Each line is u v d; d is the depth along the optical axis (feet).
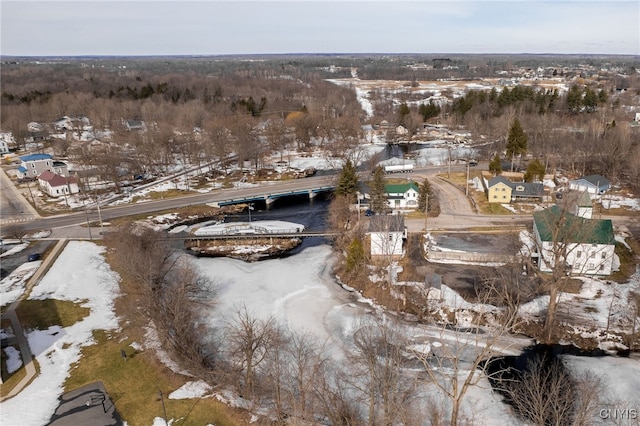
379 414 126.41
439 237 245.24
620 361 150.71
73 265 231.71
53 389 144.87
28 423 130.41
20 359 160.97
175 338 153.38
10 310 191.72
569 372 145.28
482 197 308.81
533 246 221.46
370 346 130.62
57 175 352.28
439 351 158.81
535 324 170.50
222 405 134.62
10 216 303.68
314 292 204.33
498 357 155.02
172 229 285.02
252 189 355.15
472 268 212.02
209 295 203.00
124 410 134.51
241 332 157.38
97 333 175.63
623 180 333.83
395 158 443.73
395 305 188.44
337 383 132.67
